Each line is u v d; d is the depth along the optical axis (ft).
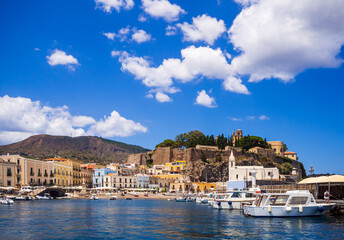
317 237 136.87
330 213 205.26
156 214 231.50
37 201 378.32
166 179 633.20
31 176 456.04
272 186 275.18
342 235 140.77
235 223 176.24
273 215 192.65
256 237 137.59
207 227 164.04
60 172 524.11
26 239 134.41
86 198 474.08
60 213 232.94
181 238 136.26
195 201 441.27
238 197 279.08
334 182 220.02
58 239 134.62
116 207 300.20
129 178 581.53
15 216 211.61
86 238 136.67
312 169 275.18
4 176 416.87
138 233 148.05
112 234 145.79
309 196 195.42
